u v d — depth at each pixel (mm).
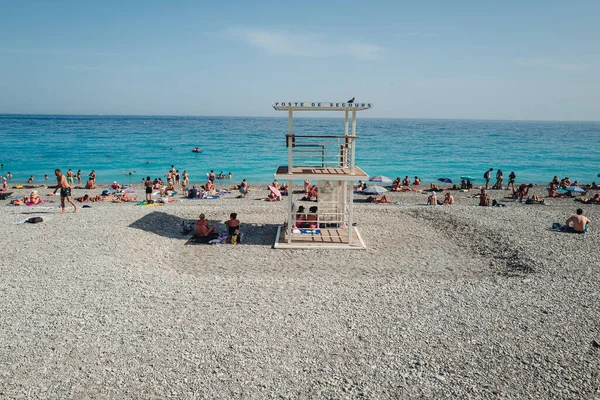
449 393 7277
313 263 14781
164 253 15578
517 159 65250
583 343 8828
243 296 11156
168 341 8789
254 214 22016
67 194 20672
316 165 21234
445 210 22203
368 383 7527
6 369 7777
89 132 121000
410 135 130625
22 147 73375
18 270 12781
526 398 7156
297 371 7840
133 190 31969
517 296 11273
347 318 9906
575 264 13922
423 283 12281
